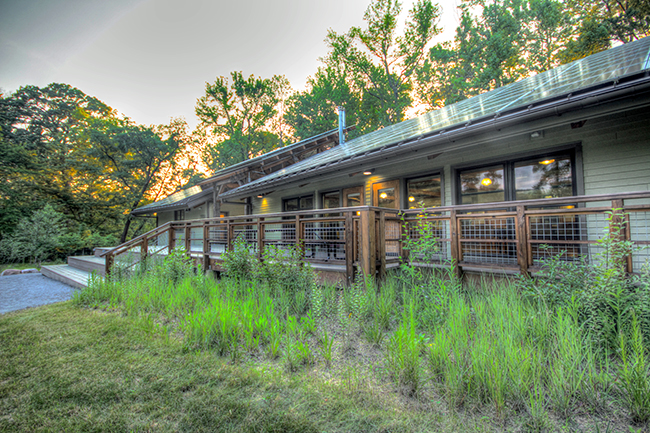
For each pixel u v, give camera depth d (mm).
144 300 4695
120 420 1927
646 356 2145
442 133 4801
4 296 6699
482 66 22000
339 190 8406
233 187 12805
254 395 2156
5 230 15633
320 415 1891
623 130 4070
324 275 4879
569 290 2900
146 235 7855
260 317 3359
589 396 1885
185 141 27688
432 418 1812
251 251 6191
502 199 5320
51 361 2848
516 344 2348
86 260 10297
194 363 2697
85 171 21016
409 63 23797
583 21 18906
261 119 31062
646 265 2619
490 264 4000
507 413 1801
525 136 4887
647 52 4637
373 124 25891
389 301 3549
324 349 2752
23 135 24359
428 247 3982
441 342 2383
